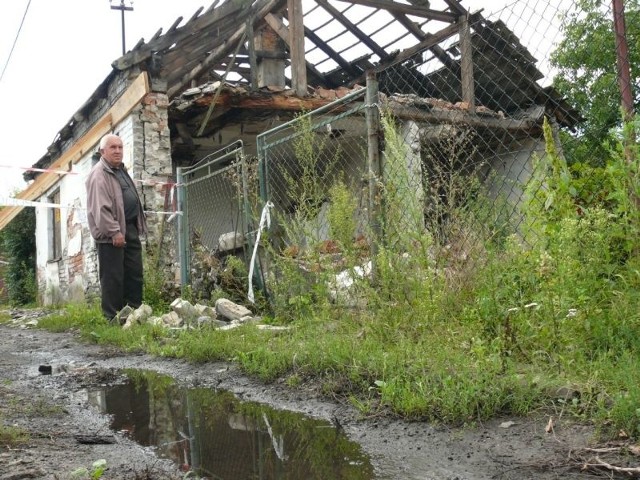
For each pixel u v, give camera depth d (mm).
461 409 2752
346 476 2299
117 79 10305
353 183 5383
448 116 5387
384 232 4629
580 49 4766
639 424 2318
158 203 9469
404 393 2969
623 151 3227
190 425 3094
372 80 4922
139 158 9414
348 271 4582
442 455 2445
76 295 12531
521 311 3301
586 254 3232
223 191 10703
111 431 3023
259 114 9484
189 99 9055
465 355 3303
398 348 3598
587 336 3150
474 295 3791
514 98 9195
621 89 3732
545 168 3506
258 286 6906
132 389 4043
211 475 2352
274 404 3408
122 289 7113
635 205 3168
